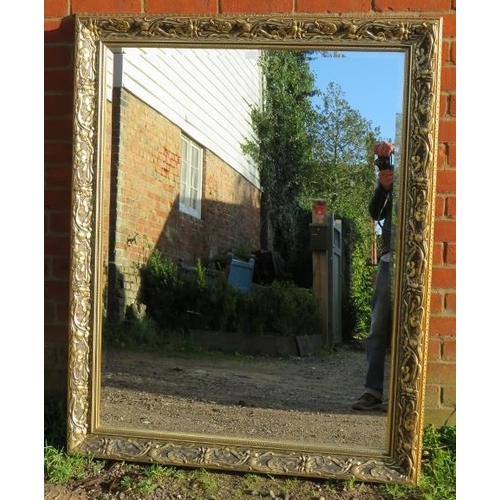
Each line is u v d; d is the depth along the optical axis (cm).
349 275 189
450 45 195
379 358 187
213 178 196
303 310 193
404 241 181
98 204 192
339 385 189
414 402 181
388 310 186
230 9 200
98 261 193
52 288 211
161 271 196
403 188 181
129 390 195
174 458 188
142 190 197
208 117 196
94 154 192
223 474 187
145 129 196
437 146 187
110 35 191
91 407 193
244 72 192
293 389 192
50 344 212
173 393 195
